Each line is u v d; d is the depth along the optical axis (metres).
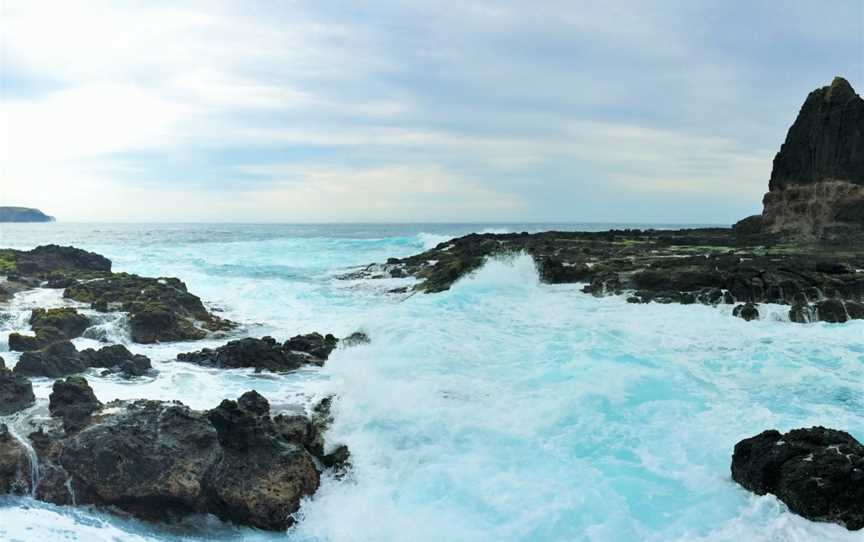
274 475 10.98
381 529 10.21
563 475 10.90
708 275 25.14
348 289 33.69
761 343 18.92
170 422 11.20
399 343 17.62
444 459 11.66
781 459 10.27
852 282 23.25
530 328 19.94
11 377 13.01
